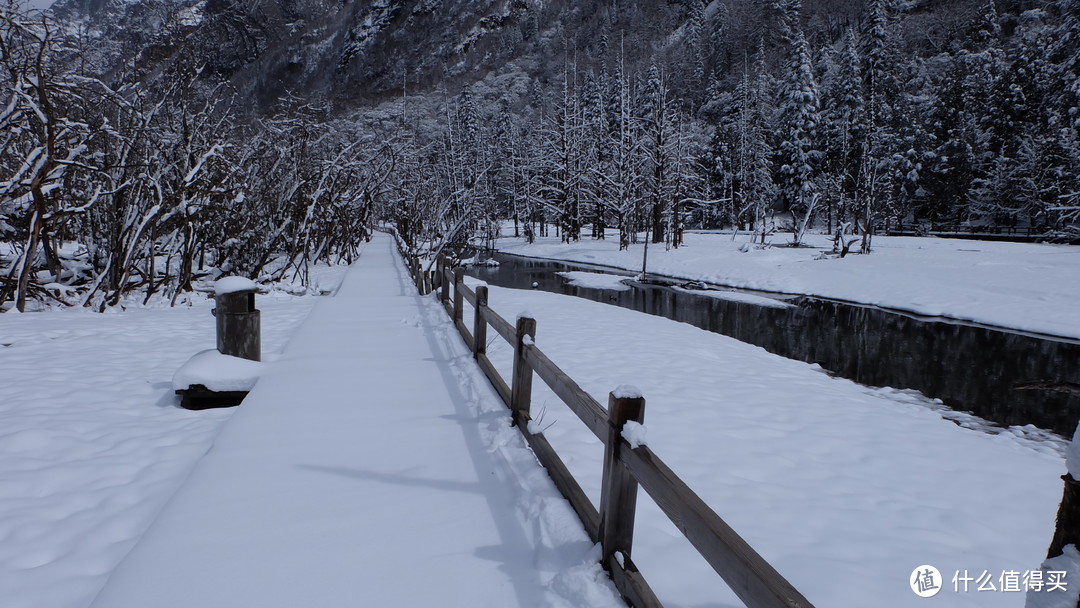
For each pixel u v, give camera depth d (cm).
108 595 263
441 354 775
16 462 422
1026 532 396
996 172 4919
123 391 607
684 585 288
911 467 501
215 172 1341
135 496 378
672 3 14162
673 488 206
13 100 1011
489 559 295
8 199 1066
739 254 3309
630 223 4206
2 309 1080
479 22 18112
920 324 1736
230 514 338
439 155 5256
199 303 1275
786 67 6134
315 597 264
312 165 1847
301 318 1112
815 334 1580
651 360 865
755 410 638
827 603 295
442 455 429
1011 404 952
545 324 1171
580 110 6356
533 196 5534
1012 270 2286
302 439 458
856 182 4222
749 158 5791
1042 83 5175
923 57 8675
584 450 463
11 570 296
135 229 1217
